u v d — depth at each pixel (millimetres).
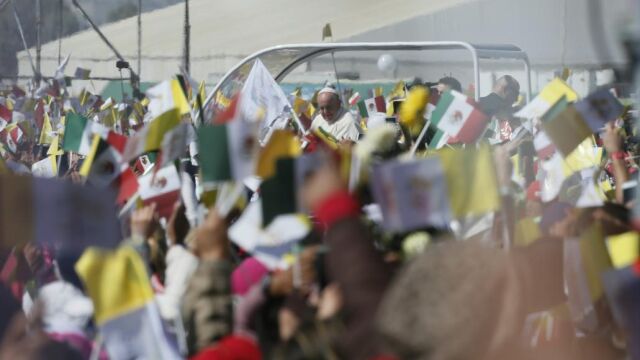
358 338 7320
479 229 10320
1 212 8148
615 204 10797
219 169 9328
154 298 8812
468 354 6121
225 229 8883
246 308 8852
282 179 8648
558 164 13195
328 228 7812
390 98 27781
